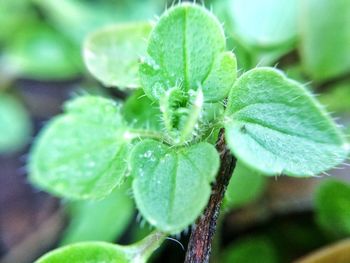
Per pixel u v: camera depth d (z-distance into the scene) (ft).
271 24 0.15
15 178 0.21
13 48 0.23
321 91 0.17
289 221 0.17
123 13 0.22
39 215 0.20
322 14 0.15
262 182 0.15
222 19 0.16
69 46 0.22
